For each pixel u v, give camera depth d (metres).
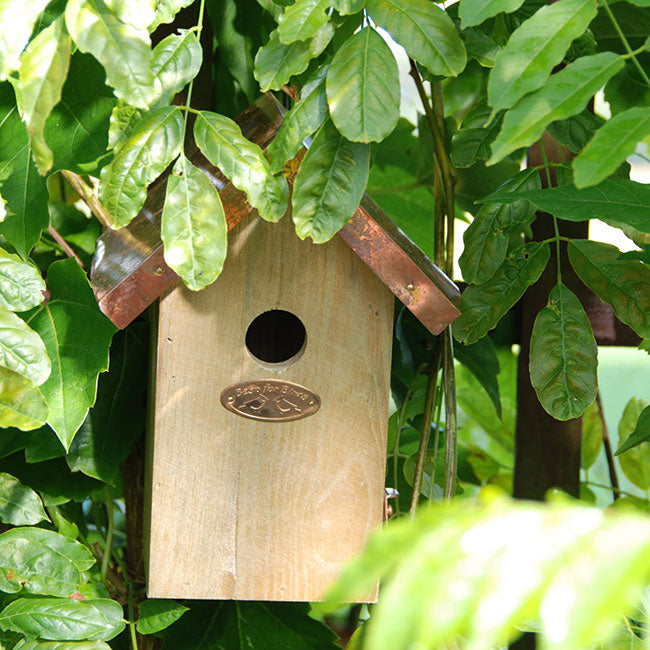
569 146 1.59
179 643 1.84
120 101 1.35
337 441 1.52
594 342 1.55
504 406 2.46
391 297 1.50
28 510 1.55
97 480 1.82
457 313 1.45
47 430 1.73
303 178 1.31
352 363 1.51
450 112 2.14
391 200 2.47
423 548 0.58
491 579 0.55
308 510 1.53
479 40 1.48
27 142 1.45
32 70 1.13
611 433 3.48
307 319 1.48
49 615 1.46
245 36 1.84
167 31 1.85
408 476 1.83
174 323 1.45
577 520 0.57
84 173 1.48
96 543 1.97
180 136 1.31
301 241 1.46
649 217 1.27
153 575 1.49
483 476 2.44
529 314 2.06
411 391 1.86
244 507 1.51
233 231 1.44
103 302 1.38
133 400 1.81
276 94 1.89
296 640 1.88
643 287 1.53
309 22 1.27
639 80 1.79
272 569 1.52
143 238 1.45
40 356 1.37
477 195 2.17
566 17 1.04
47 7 1.34
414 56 1.26
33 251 1.96
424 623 0.54
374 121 1.26
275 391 1.48
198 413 1.47
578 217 1.30
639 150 1.99
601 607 0.51
